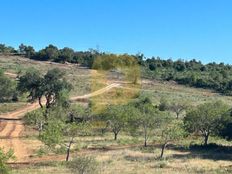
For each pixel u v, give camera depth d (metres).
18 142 83.44
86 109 103.50
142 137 95.31
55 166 62.09
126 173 56.72
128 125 90.00
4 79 135.38
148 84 191.00
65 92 118.06
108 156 70.88
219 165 66.00
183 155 74.62
